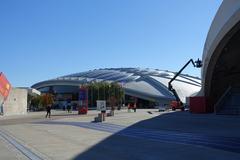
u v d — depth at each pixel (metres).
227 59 56.59
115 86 126.12
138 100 138.25
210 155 14.84
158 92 137.75
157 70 160.00
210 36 55.38
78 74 161.62
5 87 64.12
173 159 14.12
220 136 22.28
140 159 14.33
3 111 65.62
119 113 60.59
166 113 57.12
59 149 17.75
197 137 21.98
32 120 45.53
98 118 39.09
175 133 24.95
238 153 15.31
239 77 60.09
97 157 15.03
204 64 59.41
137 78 146.50
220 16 50.88
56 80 155.62
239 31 49.19
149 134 24.70
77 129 29.69
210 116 44.88
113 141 20.80
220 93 61.78
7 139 22.95
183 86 144.50
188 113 55.56
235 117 41.72
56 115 60.78
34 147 18.73
